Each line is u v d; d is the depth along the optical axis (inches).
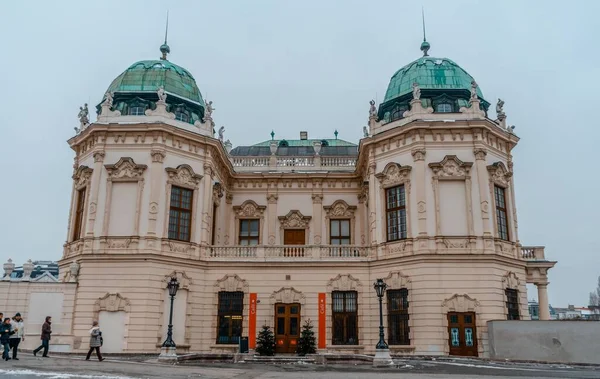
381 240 1290.6
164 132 1266.0
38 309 1163.3
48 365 757.9
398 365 898.7
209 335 1273.4
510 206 1301.7
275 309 1294.3
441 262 1185.4
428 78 1359.5
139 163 1247.5
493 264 1186.6
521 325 1082.1
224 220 1565.0
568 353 1030.4
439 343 1141.7
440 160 1248.8
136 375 634.8
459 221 1213.7
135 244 1200.8
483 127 1246.9
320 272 1309.1
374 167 1349.7
